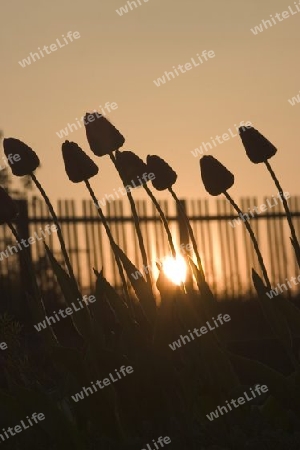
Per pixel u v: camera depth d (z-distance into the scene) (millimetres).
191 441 4637
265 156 5348
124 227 20609
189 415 4859
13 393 5137
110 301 5051
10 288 19109
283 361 13648
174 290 4793
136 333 4836
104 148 5312
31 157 5234
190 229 5297
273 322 4941
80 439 4793
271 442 4359
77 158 5258
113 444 4711
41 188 5211
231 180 5363
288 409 4816
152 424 4883
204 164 5406
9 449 5027
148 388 4836
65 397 5676
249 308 21594
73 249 20047
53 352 4816
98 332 4855
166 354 4801
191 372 4883
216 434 4652
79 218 20188
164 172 5383
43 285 19328
